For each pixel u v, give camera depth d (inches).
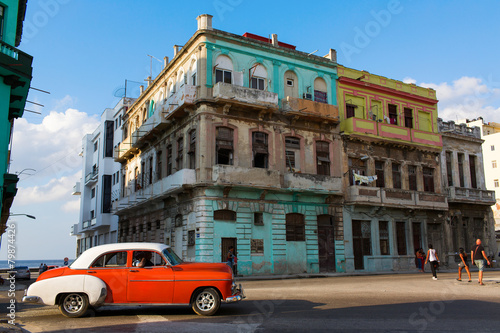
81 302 400.8
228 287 410.6
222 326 348.5
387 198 1246.3
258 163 1117.7
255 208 1064.2
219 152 1069.8
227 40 1117.1
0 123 685.3
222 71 1104.8
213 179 1003.9
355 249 1208.8
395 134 1326.3
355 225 1223.5
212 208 1012.5
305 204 1139.3
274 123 1133.7
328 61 1264.8
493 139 2714.1
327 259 1153.4
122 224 1595.7
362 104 1322.6
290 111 1135.6
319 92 1251.2
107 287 405.1
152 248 423.2
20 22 848.3
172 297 405.7
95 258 416.2
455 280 780.6
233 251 970.7
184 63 1184.8
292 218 1126.4
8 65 679.7
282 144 1139.3
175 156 1175.6
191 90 1064.8
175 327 346.0
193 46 1128.8
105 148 1835.6
